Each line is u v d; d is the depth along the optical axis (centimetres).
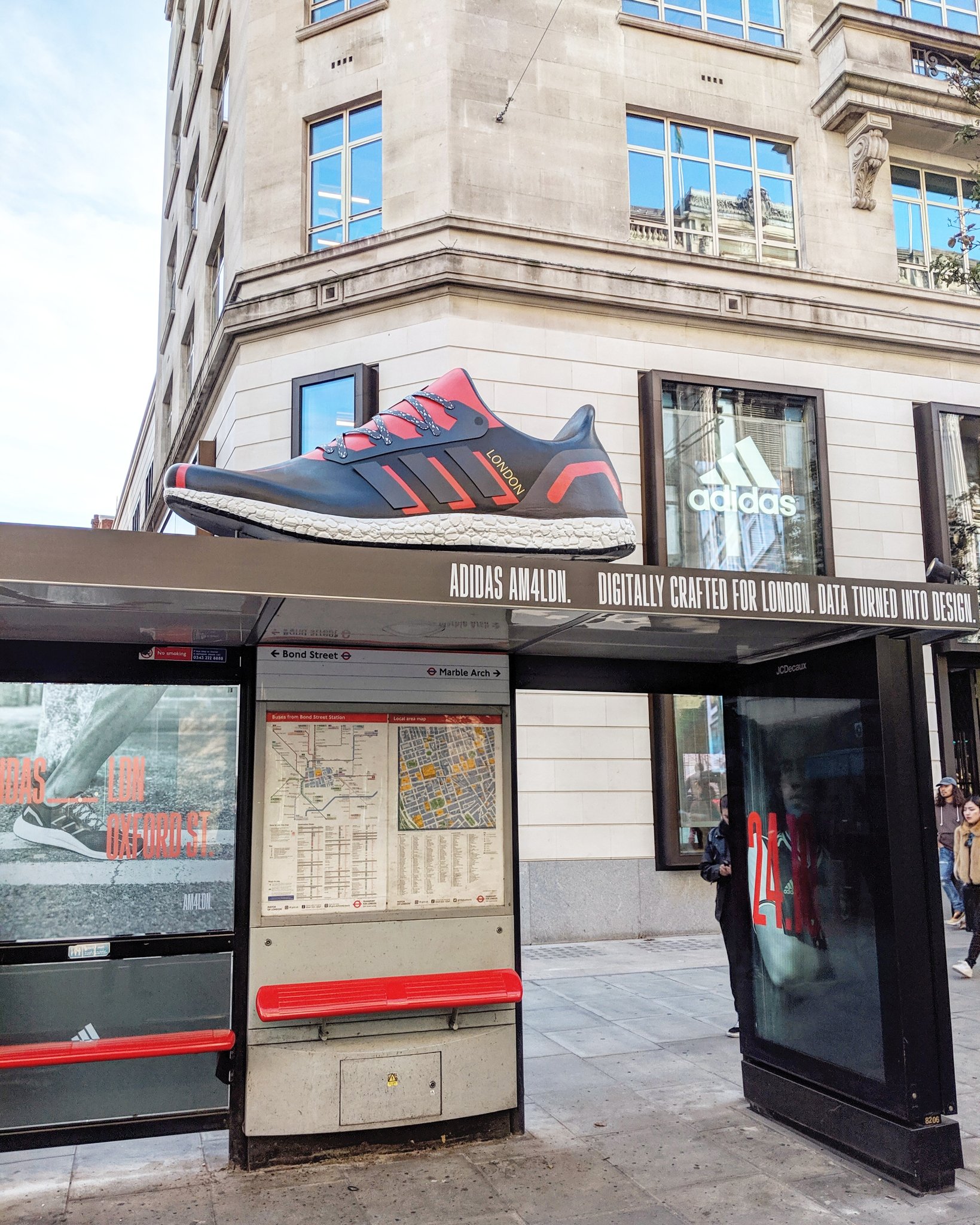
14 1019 438
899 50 1387
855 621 434
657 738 1156
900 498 1328
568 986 866
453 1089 474
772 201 1368
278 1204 417
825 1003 491
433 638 484
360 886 477
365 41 1281
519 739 1116
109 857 461
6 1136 429
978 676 1470
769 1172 455
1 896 447
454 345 1148
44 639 459
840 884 484
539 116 1241
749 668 564
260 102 1338
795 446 1291
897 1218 408
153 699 476
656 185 1312
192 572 348
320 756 480
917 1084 441
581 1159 470
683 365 1246
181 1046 431
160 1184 440
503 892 500
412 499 553
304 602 393
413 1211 411
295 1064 454
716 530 1233
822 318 1309
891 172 1434
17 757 457
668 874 1147
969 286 1423
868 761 467
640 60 1312
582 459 599
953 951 1034
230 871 473
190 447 1733
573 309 1202
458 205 1187
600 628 459
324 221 1298
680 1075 604
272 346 1246
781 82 1384
